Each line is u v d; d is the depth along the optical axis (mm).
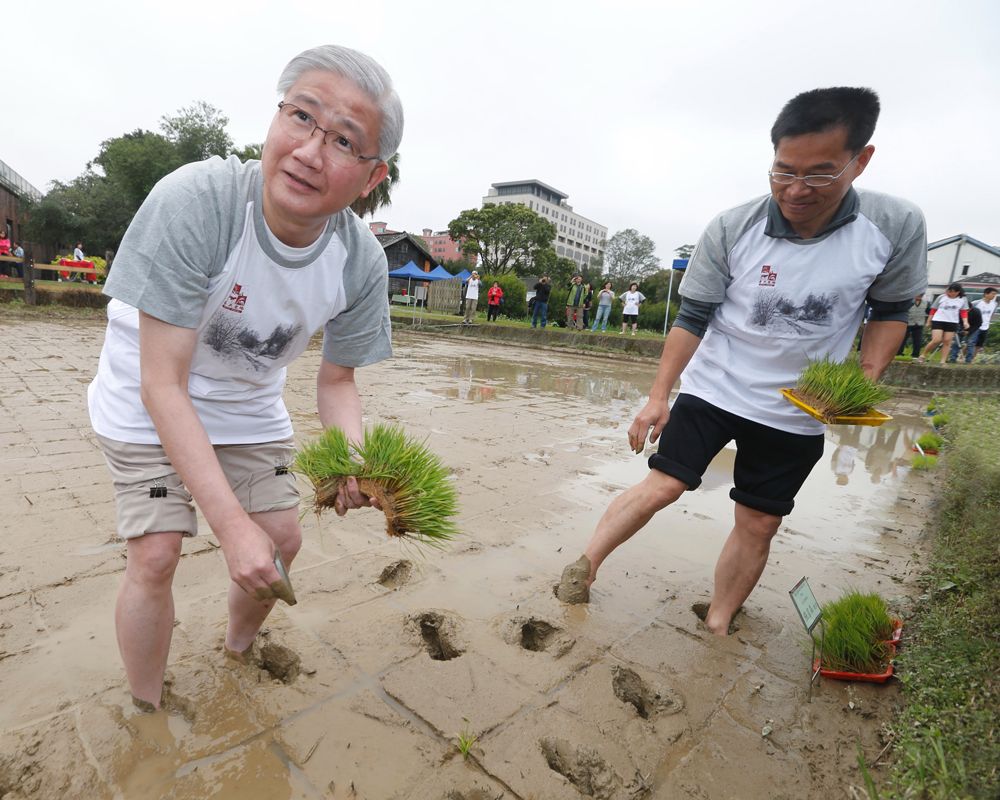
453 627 2783
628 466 5723
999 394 12000
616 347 19281
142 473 1823
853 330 2703
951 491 4734
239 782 1855
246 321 1839
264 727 2082
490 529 3938
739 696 2467
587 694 2396
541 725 2207
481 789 1907
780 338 2611
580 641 2760
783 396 2633
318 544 3514
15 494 3879
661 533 4145
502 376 11586
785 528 4434
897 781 1907
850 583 3549
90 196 40312
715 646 2811
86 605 2732
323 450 1857
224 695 2215
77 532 3406
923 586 3480
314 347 14148
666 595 3266
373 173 1748
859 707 2422
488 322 25016
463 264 67312
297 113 1591
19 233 46750
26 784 1800
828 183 2252
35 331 12703
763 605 3252
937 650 2541
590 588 3264
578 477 5230
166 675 2287
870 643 2691
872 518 4801
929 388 13758
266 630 2629
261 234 1719
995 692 2148
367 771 1938
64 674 2275
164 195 1618
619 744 2146
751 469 2803
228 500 1601
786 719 2346
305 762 1949
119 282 1589
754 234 2619
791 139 2242
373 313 2143
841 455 7082
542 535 3920
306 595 2953
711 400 2758
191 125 35688
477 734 2129
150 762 1902
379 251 2072
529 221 55688
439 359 13836
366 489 1807
